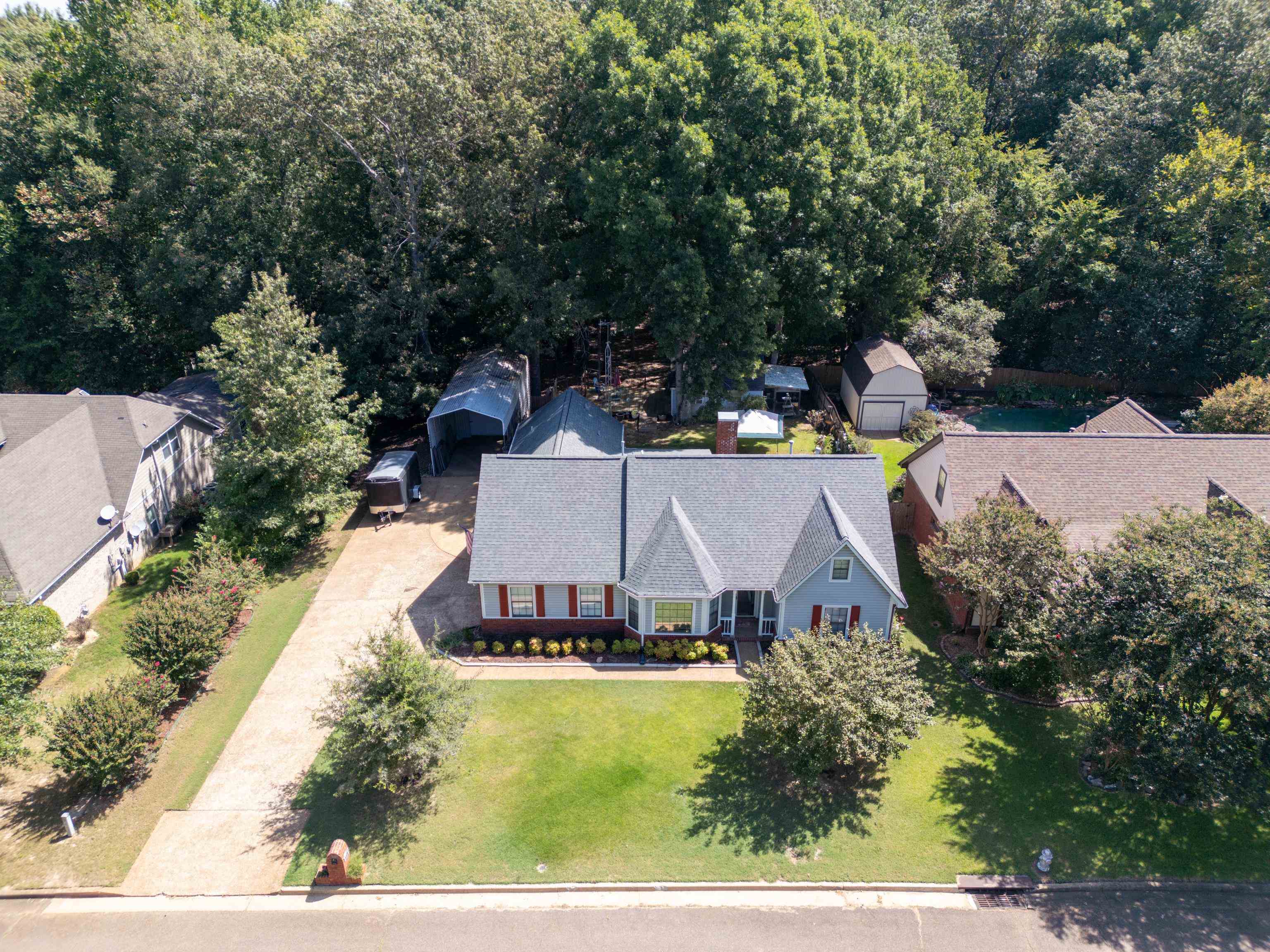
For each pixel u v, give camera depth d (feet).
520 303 151.43
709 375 148.77
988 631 98.22
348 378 147.74
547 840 74.23
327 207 157.99
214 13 202.08
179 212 153.17
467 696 82.23
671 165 141.49
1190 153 166.40
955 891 69.72
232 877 71.41
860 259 167.32
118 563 113.50
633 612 99.60
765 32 140.87
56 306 169.99
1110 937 65.77
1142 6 235.20
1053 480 104.83
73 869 72.23
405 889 70.03
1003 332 192.65
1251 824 76.13
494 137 148.05
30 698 84.43
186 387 153.28
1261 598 67.36
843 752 75.56
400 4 151.43
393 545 123.54
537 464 105.19
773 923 66.95
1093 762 82.74
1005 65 249.75
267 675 95.71
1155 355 174.09
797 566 96.32
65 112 166.81
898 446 159.94
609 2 156.97
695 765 82.38
